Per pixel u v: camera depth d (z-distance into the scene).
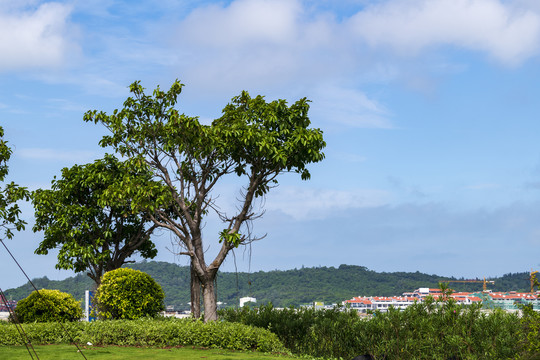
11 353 12.29
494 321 12.41
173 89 16.91
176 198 17.19
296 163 17.31
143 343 14.04
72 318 18.66
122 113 17.17
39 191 21.09
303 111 17.34
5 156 18.75
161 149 17.12
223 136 16.73
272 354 13.65
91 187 20.91
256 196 17.78
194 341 14.18
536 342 9.21
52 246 20.89
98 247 20.97
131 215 21.62
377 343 14.16
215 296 16.86
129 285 17.11
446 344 13.05
